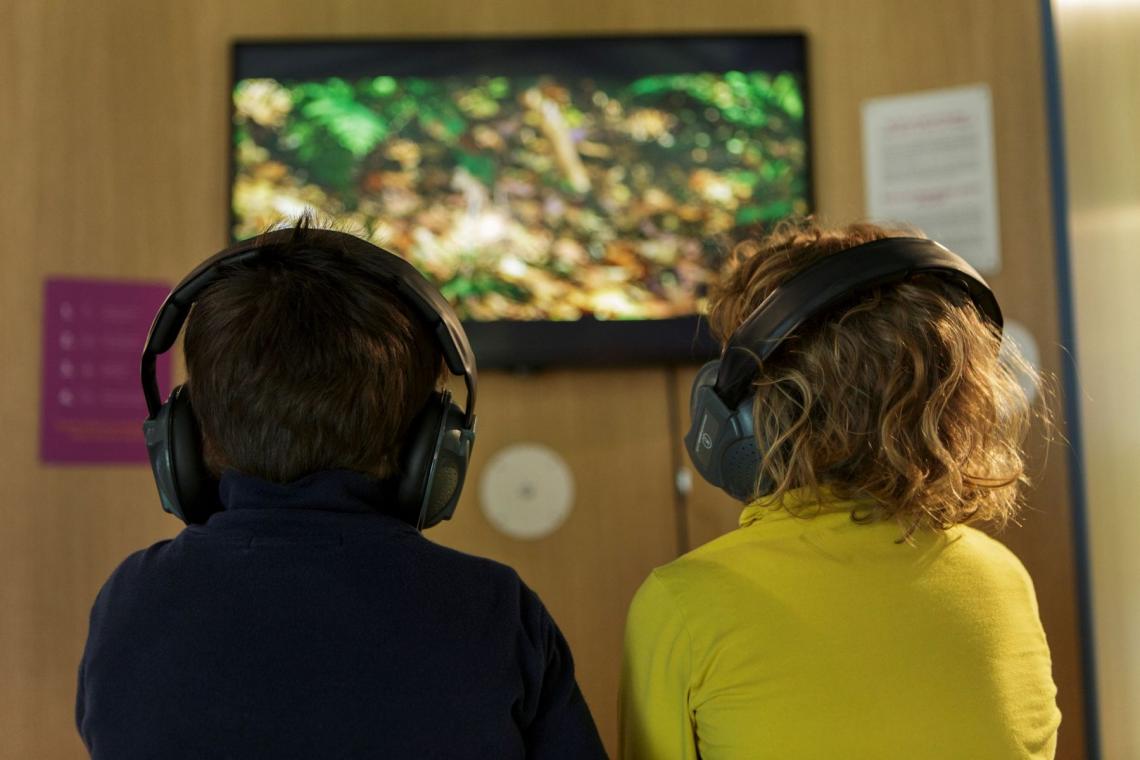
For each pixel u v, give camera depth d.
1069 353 2.37
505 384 2.45
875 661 0.85
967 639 0.88
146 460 2.36
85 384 2.34
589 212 2.44
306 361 0.84
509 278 2.42
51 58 2.40
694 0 2.53
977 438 0.93
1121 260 2.02
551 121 2.45
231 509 0.86
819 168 2.51
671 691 0.91
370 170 2.42
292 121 2.42
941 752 0.84
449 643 0.81
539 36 2.46
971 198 2.46
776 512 0.94
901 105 2.50
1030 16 2.50
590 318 2.42
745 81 2.48
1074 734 2.37
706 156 2.47
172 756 0.77
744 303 1.02
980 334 0.94
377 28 2.49
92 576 2.31
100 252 2.38
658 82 2.47
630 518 2.43
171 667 0.79
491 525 2.42
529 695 0.87
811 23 2.54
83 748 2.27
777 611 0.88
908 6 2.53
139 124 2.42
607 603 2.41
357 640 0.80
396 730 0.79
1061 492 2.40
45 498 2.31
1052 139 2.42
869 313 0.91
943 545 0.93
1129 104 1.94
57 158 2.38
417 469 0.90
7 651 2.27
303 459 0.85
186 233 2.42
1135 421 1.96
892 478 0.90
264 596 0.81
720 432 0.98
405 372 0.89
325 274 0.88
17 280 2.34
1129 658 2.07
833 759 0.84
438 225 2.42
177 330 0.94
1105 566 2.20
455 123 2.44
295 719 0.78
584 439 2.45
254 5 2.48
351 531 0.84
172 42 2.45
